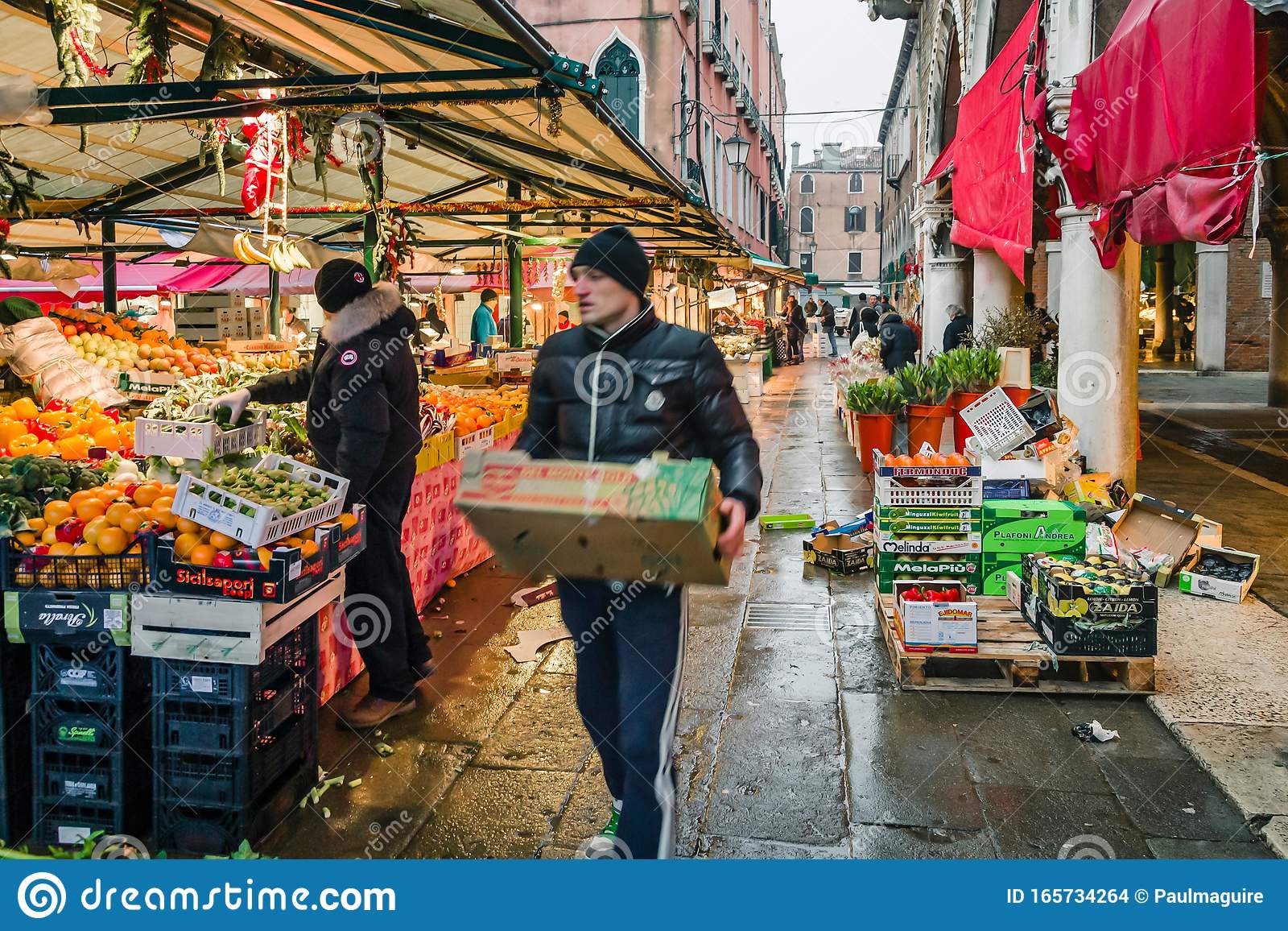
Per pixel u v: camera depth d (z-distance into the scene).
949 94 15.86
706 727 4.07
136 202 8.95
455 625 5.37
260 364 7.16
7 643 3.09
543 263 16.67
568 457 2.66
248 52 5.12
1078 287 7.33
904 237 32.56
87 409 5.01
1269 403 16.34
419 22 3.50
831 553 6.54
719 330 24.16
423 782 3.57
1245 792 3.38
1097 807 3.36
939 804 3.39
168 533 3.09
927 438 10.00
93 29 4.02
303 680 3.40
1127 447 7.41
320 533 3.32
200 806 3.08
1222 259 22.44
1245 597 5.66
